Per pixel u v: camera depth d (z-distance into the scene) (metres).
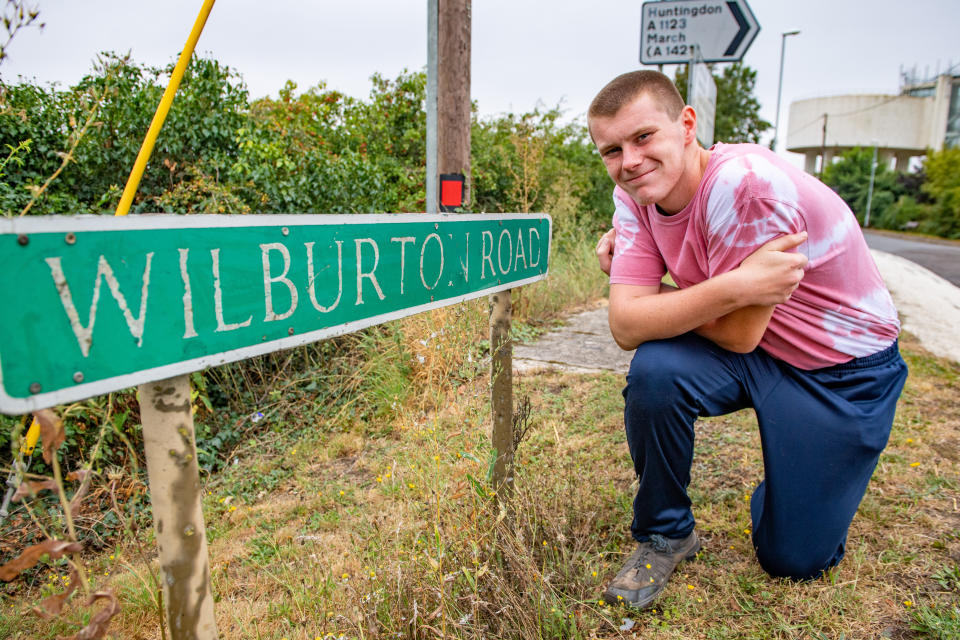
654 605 1.97
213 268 1.02
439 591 1.61
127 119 4.70
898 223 46.00
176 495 1.02
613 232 2.36
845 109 68.06
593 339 5.66
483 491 1.81
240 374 4.57
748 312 1.83
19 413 0.78
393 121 8.55
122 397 3.33
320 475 3.31
